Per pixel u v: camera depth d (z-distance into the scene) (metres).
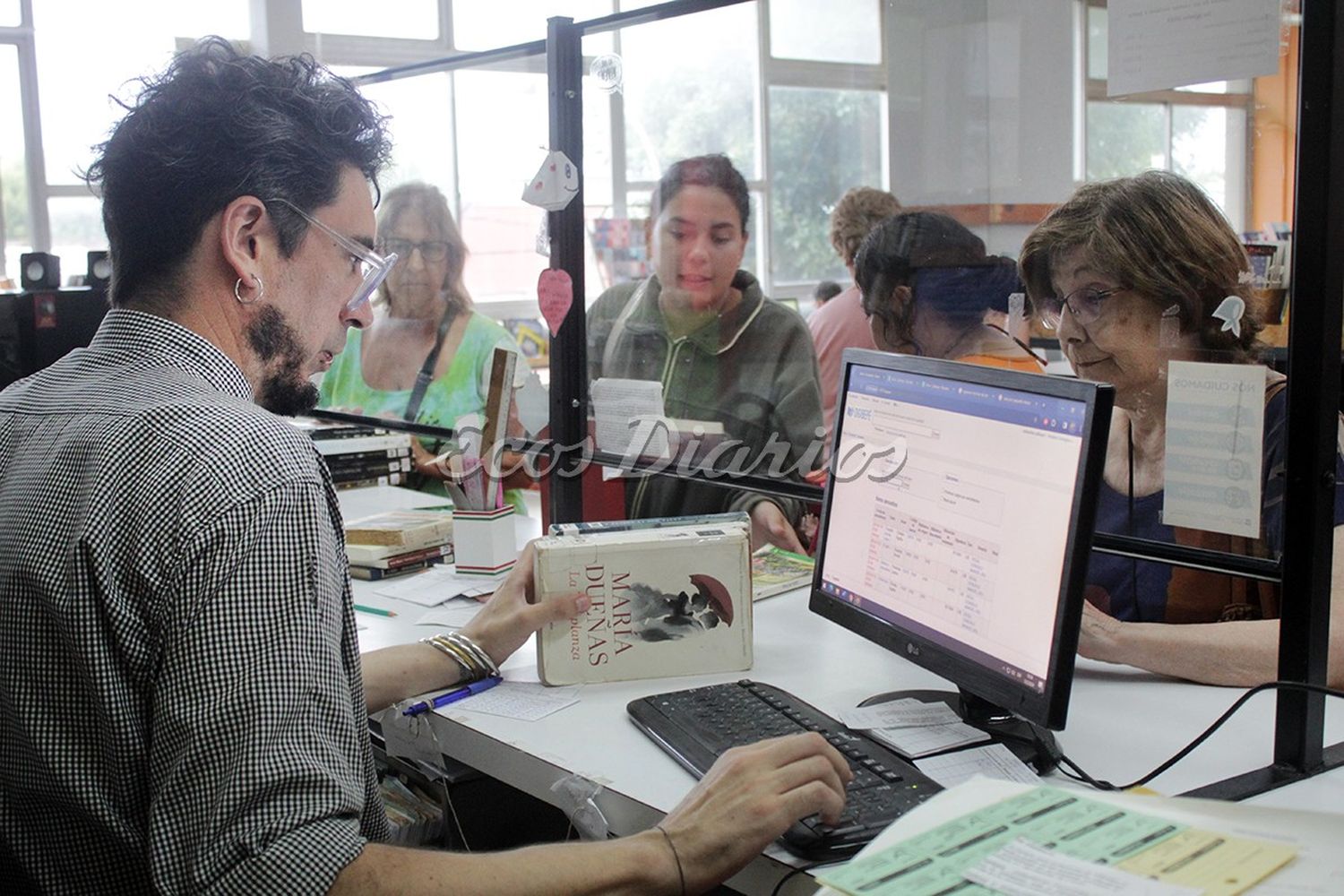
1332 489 1.11
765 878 0.99
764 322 1.87
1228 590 1.51
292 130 1.01
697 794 0.99
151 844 0.81
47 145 4.52
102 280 3.03
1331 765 1.15
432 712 1.33
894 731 1.18
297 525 0.86
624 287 1.96
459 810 1.55
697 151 2.32
